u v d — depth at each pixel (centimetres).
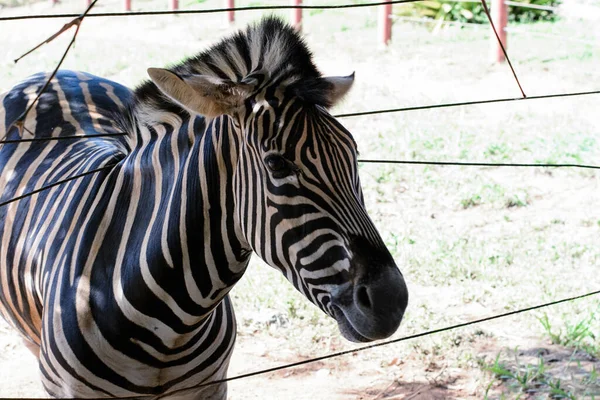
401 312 200
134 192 246
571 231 566
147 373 244
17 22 1504
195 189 227
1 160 317
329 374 404
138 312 234
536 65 991
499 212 601
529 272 498
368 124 788
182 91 203
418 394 383
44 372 256
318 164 201
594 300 460
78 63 1076
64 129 315
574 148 707
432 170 667
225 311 264
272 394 387
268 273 494
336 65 1021
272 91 208
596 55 1022
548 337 429
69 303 243
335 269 199
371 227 206
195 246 229
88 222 251
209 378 262
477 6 1250
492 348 420
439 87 920
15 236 284
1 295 300
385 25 1114
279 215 203
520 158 691
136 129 256
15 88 347
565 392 372
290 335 434
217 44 230
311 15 1345
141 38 1291
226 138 220
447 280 491
